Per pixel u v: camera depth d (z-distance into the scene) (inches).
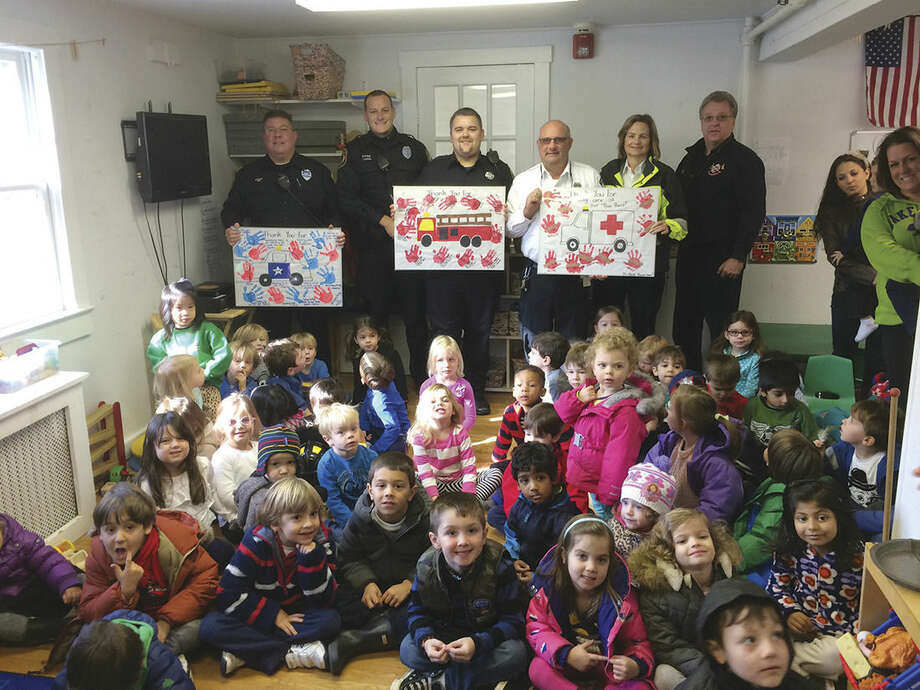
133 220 174.2
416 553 112.3
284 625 103.2
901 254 110.3
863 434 111.4
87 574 105.0
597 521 90.4
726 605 66.1
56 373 135.0
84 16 155.7
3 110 140.7
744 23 198.1
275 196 194.5
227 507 130.2
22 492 123.3
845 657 78.5
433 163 188.1
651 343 152.3
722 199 183.0
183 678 90.0
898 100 191.5
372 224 194.4
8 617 106.5
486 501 139.3
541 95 212.1
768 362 134.4
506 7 175.8
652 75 206.4
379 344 190.7
